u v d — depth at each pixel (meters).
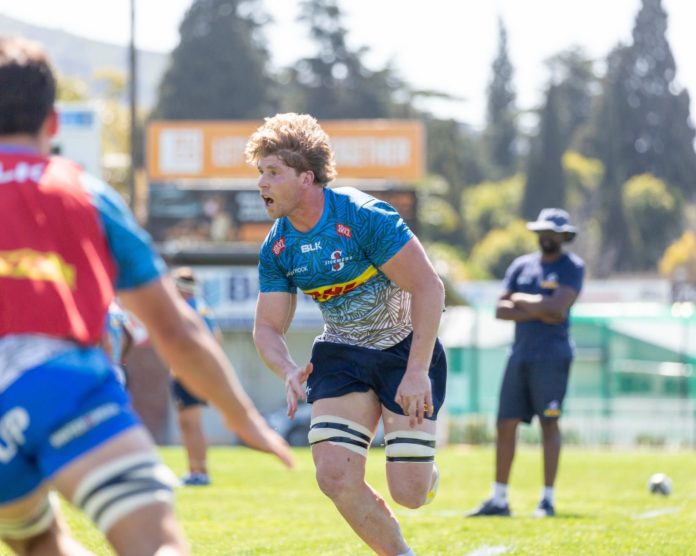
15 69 8.13
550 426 22.58
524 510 23.69
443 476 33.44
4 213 7.91
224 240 82.31
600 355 73.56
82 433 7.65
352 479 12.78
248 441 8.51
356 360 13.16
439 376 13.43
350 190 13.05
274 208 12.77
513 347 22.86
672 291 147.88
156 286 8.15
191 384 8.34
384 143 96.56
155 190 82.62
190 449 28.34
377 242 12.62
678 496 27.22
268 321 13.23
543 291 22.80
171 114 191.88
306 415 58.59
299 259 12.98
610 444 63.97
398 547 12.84
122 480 7.58
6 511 8.34
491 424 63.09
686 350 75.94
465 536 18.36
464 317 80.00
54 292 7.80
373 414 13.17
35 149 8.25
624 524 20.17
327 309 13.35
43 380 7.67
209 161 97.88
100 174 71.75
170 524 7.59
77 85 144.25
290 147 12.66
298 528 19.56
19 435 7.67
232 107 192.00
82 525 19.08
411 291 12.48
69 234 7.94
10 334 7.78
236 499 24.70
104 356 8.09
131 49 88.56
